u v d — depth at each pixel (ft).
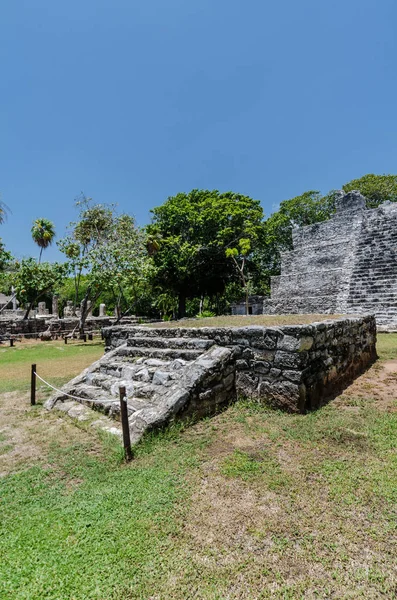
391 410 13.14
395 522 7.01
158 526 7.34
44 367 28.94
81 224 63.46
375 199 94.17
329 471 9.03
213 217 70.90
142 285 72.84
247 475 9.09
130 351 19.25
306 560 6.23
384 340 30.63
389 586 5.60
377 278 46.42
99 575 6.15
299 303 55.01
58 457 11.11
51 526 7.62
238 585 5.78
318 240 62.85
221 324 19.12
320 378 14.51
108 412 14.46
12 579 6.15
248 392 14.48
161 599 5.61
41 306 92.89
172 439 11.55
